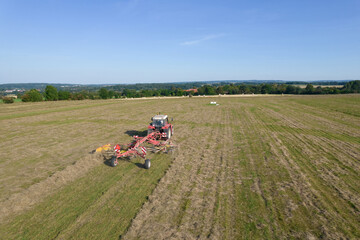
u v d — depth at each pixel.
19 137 16.66
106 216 6.72
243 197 7.84
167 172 9.84
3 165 10.88
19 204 7.30
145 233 5.94
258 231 6.09
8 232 6.02
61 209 7.10
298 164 11.05
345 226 6.34
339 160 11.66
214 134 17.75
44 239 5.75
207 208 7.14
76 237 5.81
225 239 5.76
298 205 7.38
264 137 16.64
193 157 12.02
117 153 11.18
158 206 7.20
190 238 5.77
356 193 8.20
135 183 8.91
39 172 10.02
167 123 17.20
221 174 9.78
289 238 5.83
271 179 9.31
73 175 9.63
